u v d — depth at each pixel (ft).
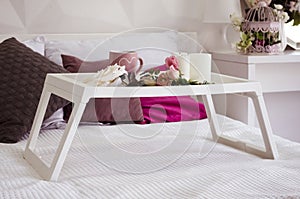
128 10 8.50
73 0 8.15
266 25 8.15
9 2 7.80
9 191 3.80
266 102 9.41
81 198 3.66
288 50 9.18
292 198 3.58
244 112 7.86
